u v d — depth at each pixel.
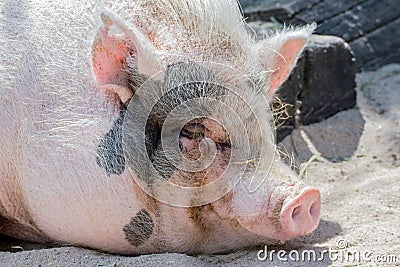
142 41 6.60
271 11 12.24
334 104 10.99
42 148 6.90
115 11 7.04
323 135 10.36
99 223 6.89
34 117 6.96
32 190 7.00
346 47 11.00
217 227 7.03
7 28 7.31
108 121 6.80
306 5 12.62
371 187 8.70
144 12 7.01
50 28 7.21
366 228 7.68
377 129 10.66
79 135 6.80
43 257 6.74
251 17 12.19
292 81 10.05
